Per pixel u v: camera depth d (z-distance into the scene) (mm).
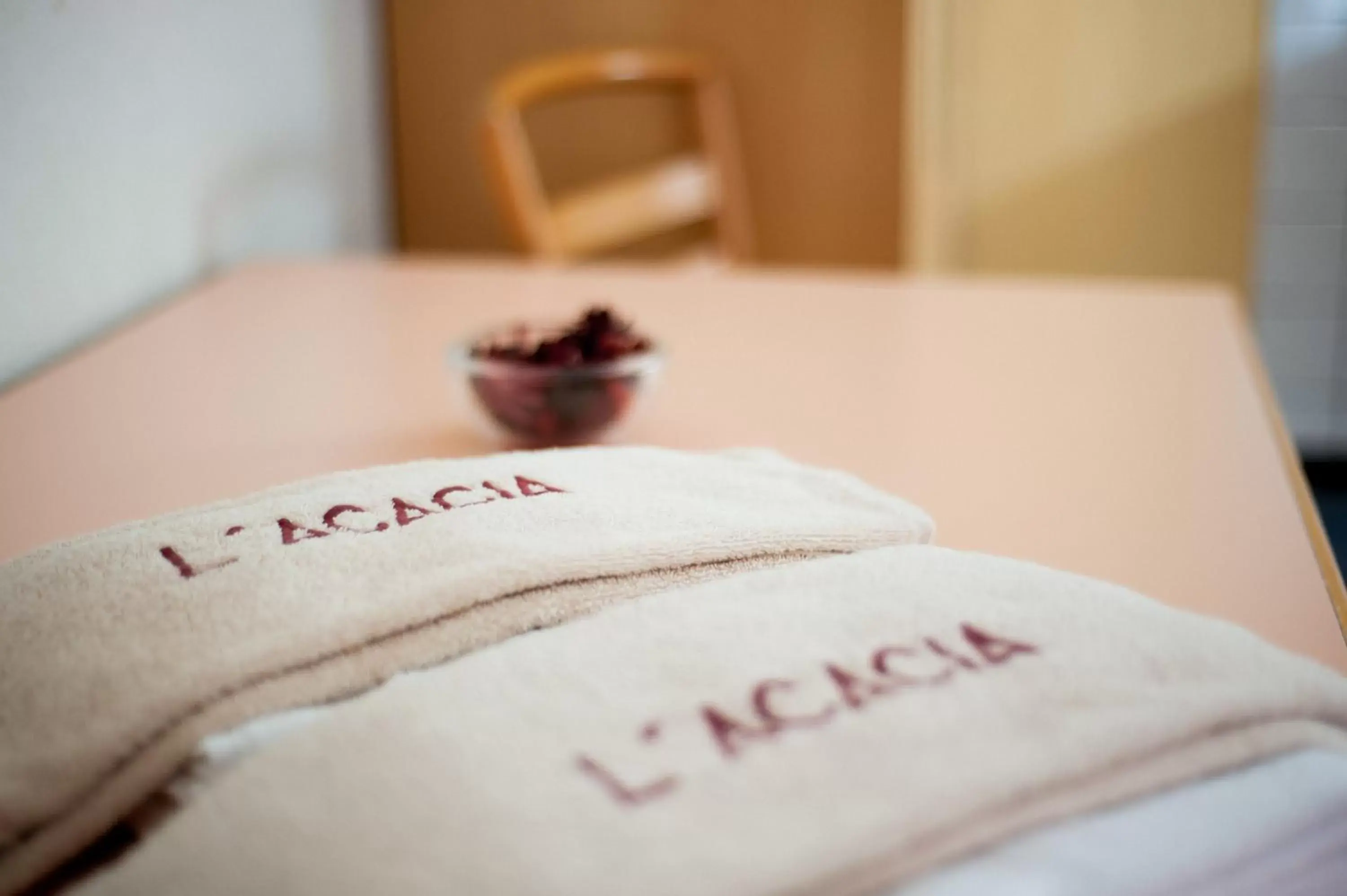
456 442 733
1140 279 2184
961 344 941
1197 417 757
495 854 248
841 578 357
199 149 1219
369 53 1809
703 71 1738
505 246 1952
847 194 1899
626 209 1610
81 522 605
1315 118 2445
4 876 307
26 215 885
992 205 2156
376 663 354
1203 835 281
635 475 475
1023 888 264
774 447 711
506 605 379
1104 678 306
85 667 332
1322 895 293
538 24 1864
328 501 428
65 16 936
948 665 311
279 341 965
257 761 279
